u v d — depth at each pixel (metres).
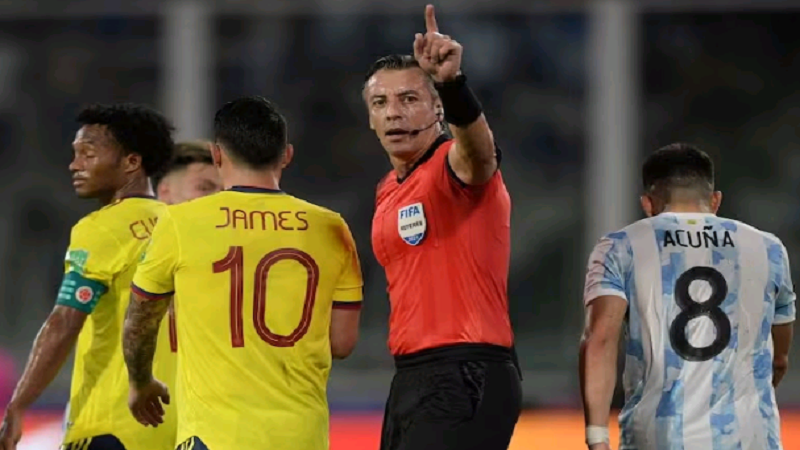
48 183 51.25
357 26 50.16
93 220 17.08
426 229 15.19
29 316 50.59
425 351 15.20
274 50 50.31
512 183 51.12
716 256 15.44
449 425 14.89
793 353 47.72
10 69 51.16
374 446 26.42
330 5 49.53
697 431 15.06
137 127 17.69
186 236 14.98
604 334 15.29
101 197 17.81
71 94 51.28
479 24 50.31
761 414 15.16
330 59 50.41
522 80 50.75
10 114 51.28
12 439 16.47
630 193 48.06
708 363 15.17
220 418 14.73
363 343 47.69
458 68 13.94
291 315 15.05
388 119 15.44
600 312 15.35
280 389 14.94
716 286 15.33
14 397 16.59
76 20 51.03
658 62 50.94
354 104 50.59
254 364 14.86
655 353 15.24
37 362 16.59
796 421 28.44
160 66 51.25
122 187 17.69
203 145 19.56
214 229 15.00
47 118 51.31
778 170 51.12
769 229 51.25
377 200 16.03
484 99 50.84
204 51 48.66
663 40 50.81
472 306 15.17
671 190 15.91
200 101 48.50
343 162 50.75
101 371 17.02
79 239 16.88
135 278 15.21
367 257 50.03
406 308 15.39
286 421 14.88
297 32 50.28
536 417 30.98
